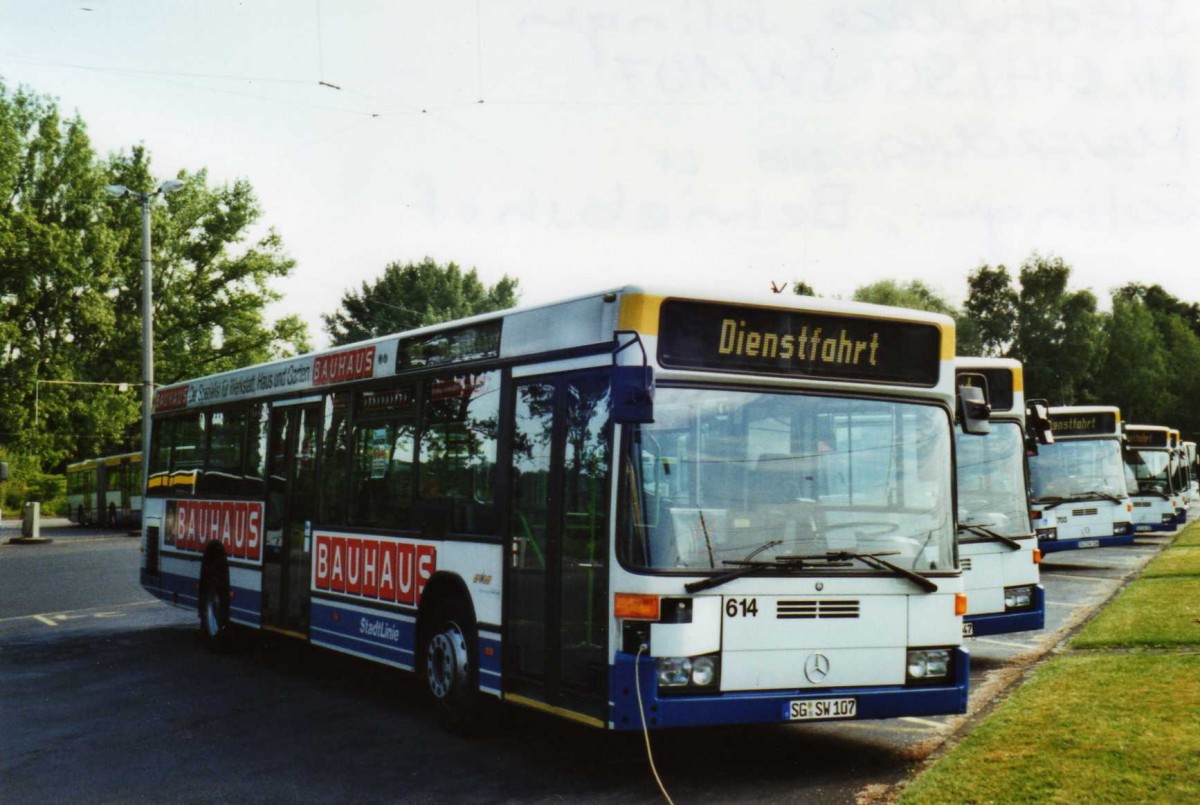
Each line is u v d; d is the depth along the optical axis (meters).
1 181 58.00
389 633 10.18
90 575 27.50
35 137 60.94
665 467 7.25
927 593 7.61
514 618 8.37
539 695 7.97
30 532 42.59
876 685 7.41
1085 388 74.38
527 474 8.36
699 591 7.07
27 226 57.59
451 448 9.48
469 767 8.04
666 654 6.98
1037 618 12.39
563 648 7.72
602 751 8.46
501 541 8.59
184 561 15.14
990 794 6.34
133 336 63.16
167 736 9.38
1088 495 24.44
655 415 7.29
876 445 7.73
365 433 10.95
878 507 7.64
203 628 14.39
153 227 62.53
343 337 81.88
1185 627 12.53
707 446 7.34
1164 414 84.19
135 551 36.47
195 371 63.88
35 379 59.69
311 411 12.07
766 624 7.19
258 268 65.19
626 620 7.11
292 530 12.20
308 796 7.42
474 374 9.24
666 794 7.16
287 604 12.23
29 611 20.05
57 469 80.31
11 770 8.34
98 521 57.22
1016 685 10.41
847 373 7.73
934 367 8.01
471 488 9.11
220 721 9.93
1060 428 24.92
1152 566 22.34
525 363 8.54
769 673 7.16
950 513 7.85
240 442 13.72
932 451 7.89
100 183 61.44
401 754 8.50
